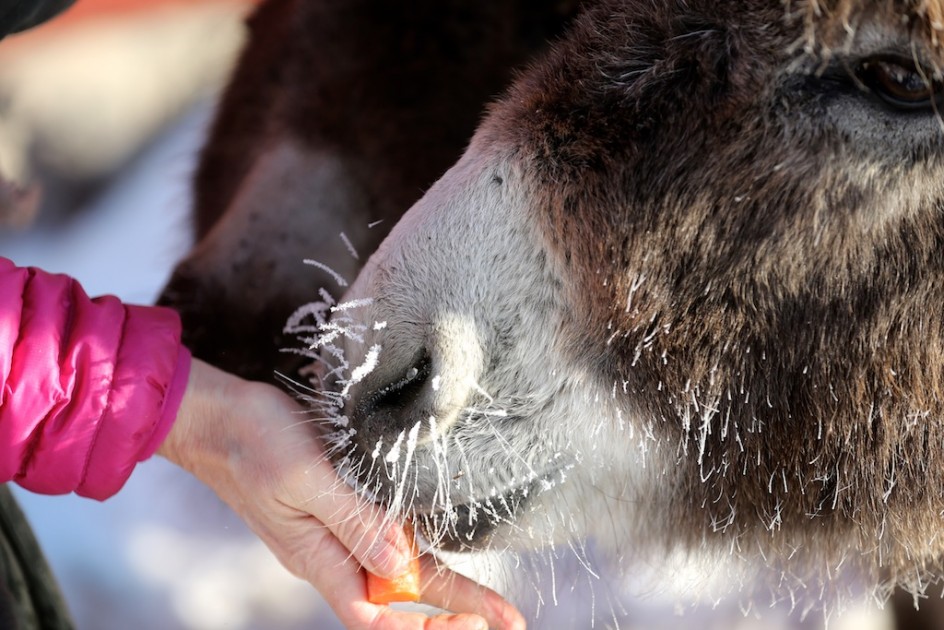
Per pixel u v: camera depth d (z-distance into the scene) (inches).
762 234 55.5
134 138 126.8
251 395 57.0
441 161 65.7
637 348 56.6
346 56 65.2
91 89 128.4
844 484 57.8
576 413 56.8
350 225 65.6
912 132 54.0
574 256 56.1
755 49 54.7
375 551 55.9
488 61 65.2
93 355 56.2
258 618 84.6
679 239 55.9
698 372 56.8
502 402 56.4
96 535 87.0
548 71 57.1
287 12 67.6
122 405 56.2
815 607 62.9
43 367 55.7
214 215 69.6
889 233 55.1
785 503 58.3
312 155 65.6
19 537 61.1
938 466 57.6
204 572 86.0
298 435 56.6
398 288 56.1
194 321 64.8
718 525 58.9
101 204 119.2
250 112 68.1
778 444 57.6
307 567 57.0
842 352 56.3
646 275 56.1
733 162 55.2
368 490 56.5
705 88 55.3
